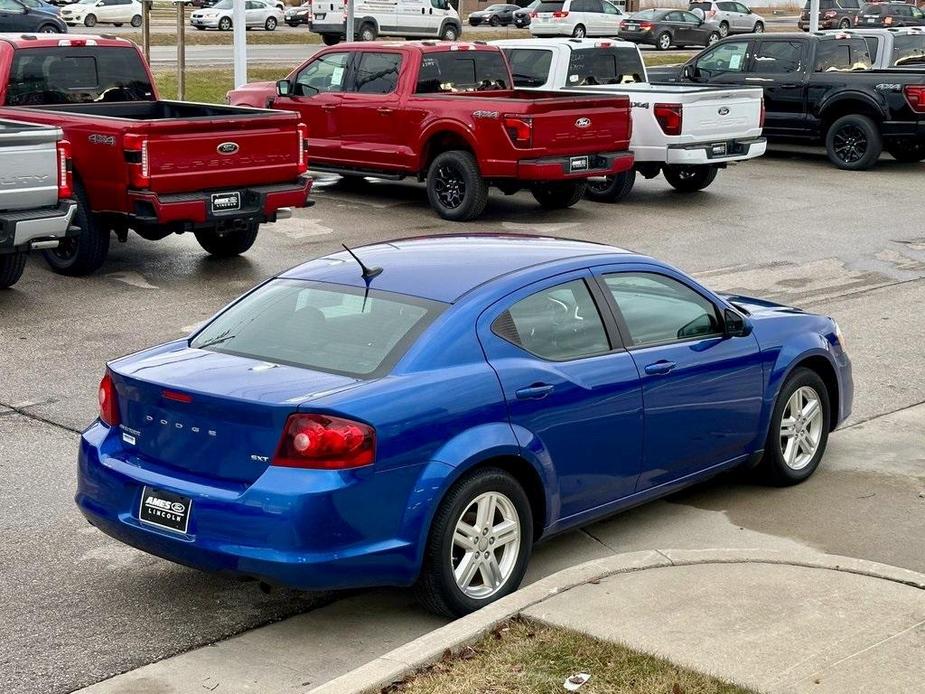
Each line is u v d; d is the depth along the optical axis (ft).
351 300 18.97
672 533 21.30
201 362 18.22
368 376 17.33
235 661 16.78
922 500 22.97
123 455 18.01
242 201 40.68
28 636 17.43
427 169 53.52
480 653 15.78
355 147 54.95
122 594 18.94
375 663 15.40
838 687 14.62
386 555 16.66
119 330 34.68
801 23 175.01
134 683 16.10
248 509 16.28
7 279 38.52
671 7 239.30
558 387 18.65
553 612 16.72
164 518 17.12
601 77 63.98
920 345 34.30
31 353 32.35
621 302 20.35
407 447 16.74
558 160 50.31
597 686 14.80
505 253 20.34
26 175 36.04
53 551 20.54
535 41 63.82
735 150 58.29
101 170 39.14
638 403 19.95
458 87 54.80
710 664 15.20
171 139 38.55
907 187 62.54
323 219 52.11
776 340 22.91
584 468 19.31
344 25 144.25
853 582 17.75
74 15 170.50
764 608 16.84
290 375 17.43
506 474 17.94
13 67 44.37
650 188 62.28
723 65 72.18
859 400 29.37
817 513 22.26
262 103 60.54
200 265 43.19
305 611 18.40
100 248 40.57
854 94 67.10
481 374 17.83
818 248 47.50
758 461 23.03
